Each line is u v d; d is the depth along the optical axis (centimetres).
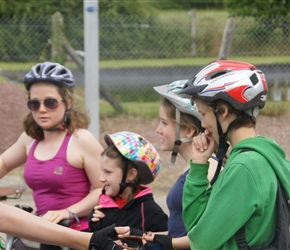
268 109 3494
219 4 7888
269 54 3841
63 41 3747
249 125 798
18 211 820
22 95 1805
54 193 1148
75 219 1133
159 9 8481
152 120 3709
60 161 1140
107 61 4981
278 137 3086
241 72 793
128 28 4603
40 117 1144
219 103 791
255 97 789
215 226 754
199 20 5700
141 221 1063
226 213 750
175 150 1001
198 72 825
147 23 5100
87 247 820
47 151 1160
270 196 759
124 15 4794
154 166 1091
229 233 751
